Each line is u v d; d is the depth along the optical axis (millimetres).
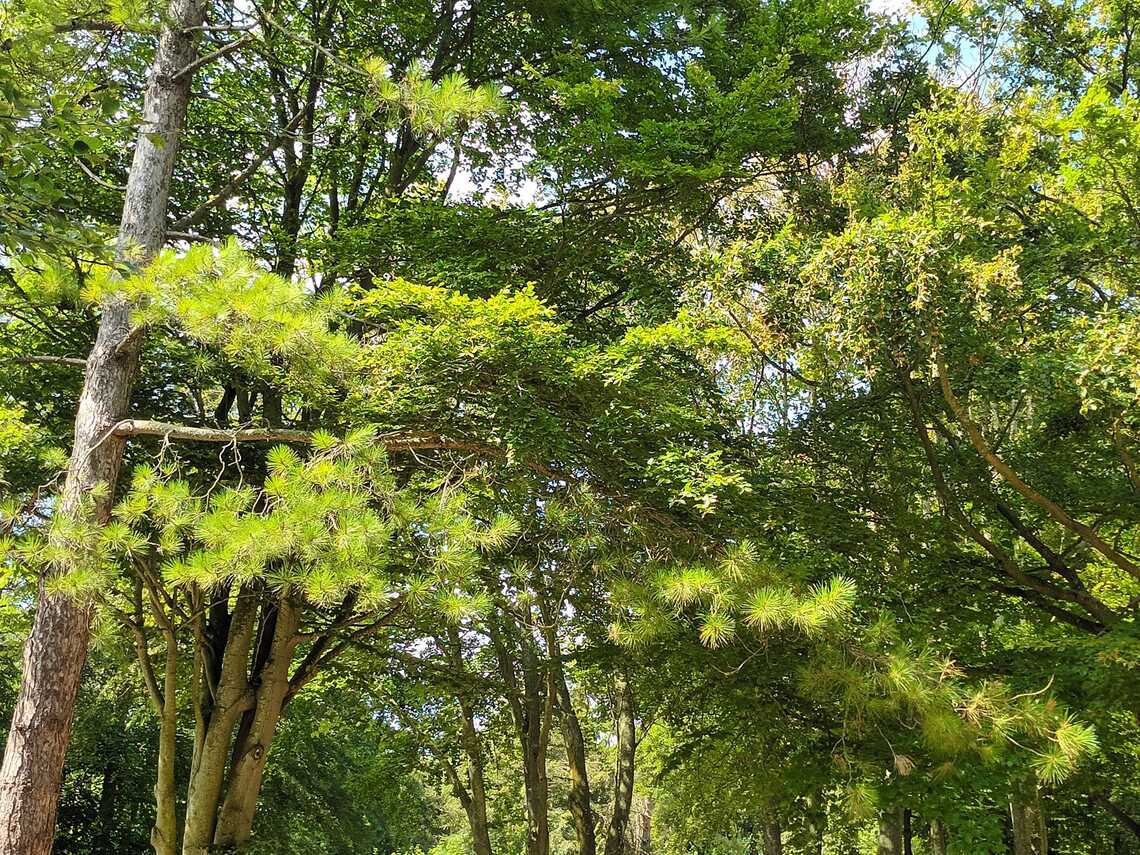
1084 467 10984
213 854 10656
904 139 12344
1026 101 10016
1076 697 8547
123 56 8414
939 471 10656
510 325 7969
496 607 9289
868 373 8859
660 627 6852
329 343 6781
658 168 10047
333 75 11266
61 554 5965
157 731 20609
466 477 7719
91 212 10367
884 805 8141
